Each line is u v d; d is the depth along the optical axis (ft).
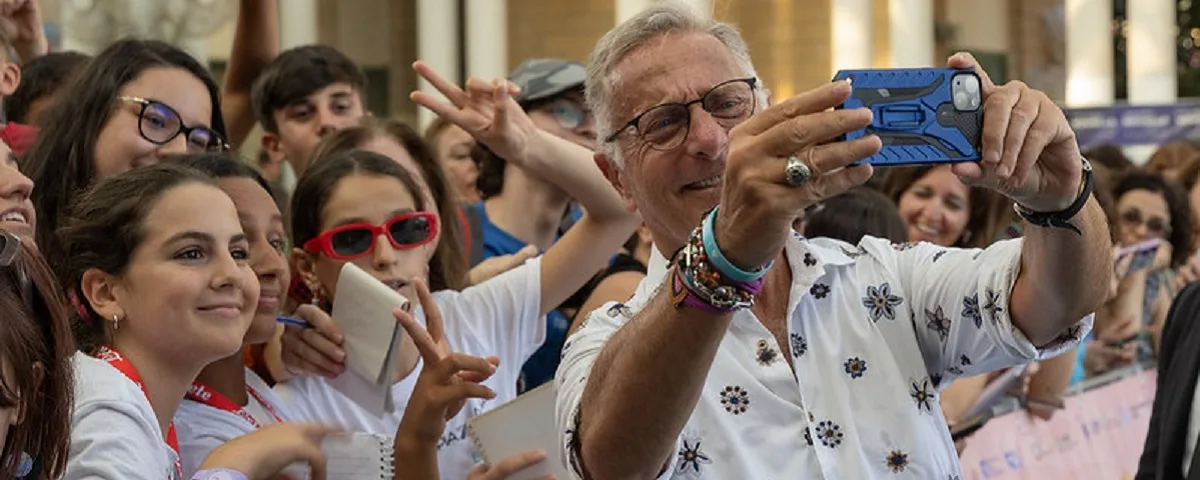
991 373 14.53
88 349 8.87
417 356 11.43
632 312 8.50
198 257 8.93
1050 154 7.06
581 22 56.80
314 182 11.64
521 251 13.83
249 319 9.12
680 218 8.54
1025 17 62.08
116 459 7.81
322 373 10.45
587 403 7.50
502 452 9.94
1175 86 53.98
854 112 6.14
